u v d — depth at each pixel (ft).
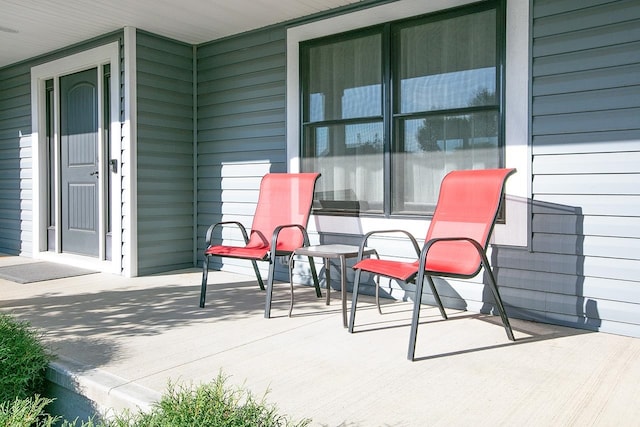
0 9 14.35
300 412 6.63
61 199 19.34
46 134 19.84
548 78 10.82
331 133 14.55
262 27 15.92
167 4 13.98
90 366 8.22
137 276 16.21
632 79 9.87
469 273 9.54
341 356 8.77
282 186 13.87
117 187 16.29
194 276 16.33
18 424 6.13
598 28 10.21
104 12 14.57
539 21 10.89
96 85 17.65
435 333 10.14
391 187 13.33
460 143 12.21
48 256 19.24
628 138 9.93
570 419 6.48
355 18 13.82
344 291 10.59
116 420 6.01
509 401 7.00
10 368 7.72
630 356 8.82
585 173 10.42
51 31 16.30
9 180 21.34
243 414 5.54
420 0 12.65
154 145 16.60
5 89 21.24
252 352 8.98
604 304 10.28
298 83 15.10
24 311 11.82
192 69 17.79
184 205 17.72
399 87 13.16
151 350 9.08
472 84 12.00
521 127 11.17
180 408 5.49
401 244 13.12
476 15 11.90
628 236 9.98
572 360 8.60
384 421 6.40
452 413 6.63
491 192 9.98
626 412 6.68
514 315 11.38
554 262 10.84
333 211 14.52
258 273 14.24
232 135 16.93
